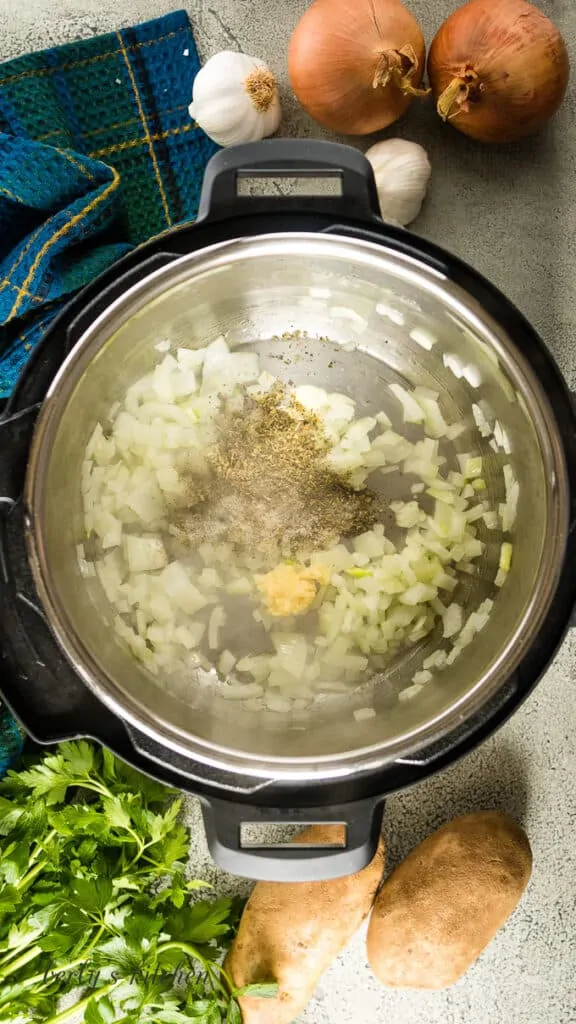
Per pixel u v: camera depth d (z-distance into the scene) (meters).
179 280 0.50
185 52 0.62
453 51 0.57
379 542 0.58
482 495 0.58
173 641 0.56
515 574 0.54
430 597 0.58
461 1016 0.63
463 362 0.56
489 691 0.49
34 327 0.59
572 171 0.63
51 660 0.50
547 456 0.50
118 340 0.51
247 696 0.57
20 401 0.49
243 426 0.59
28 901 0.56
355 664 0.58
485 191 0.63
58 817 0.54
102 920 0.54
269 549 0.58
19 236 0.60
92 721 0.50
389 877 0.61
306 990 0.59
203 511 0.58
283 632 0.58
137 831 0.56
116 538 0.57
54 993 0.57
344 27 0.56
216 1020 0.56
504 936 0.63
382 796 0.50
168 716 0.52
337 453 0.59
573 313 0.63
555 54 0.57
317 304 0.58
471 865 0.58
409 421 0.59
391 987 0.61
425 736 0.49
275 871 0.49
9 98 0.61
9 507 0.49
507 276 0.63
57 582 0.49
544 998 0.63
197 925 0.57
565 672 0.62
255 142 0.48
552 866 0.63
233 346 0.60
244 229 0.50
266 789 0.50
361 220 0.49
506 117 0.59
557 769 0.62
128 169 0.62
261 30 0.63
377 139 0.63
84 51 0.62
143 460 0.57
